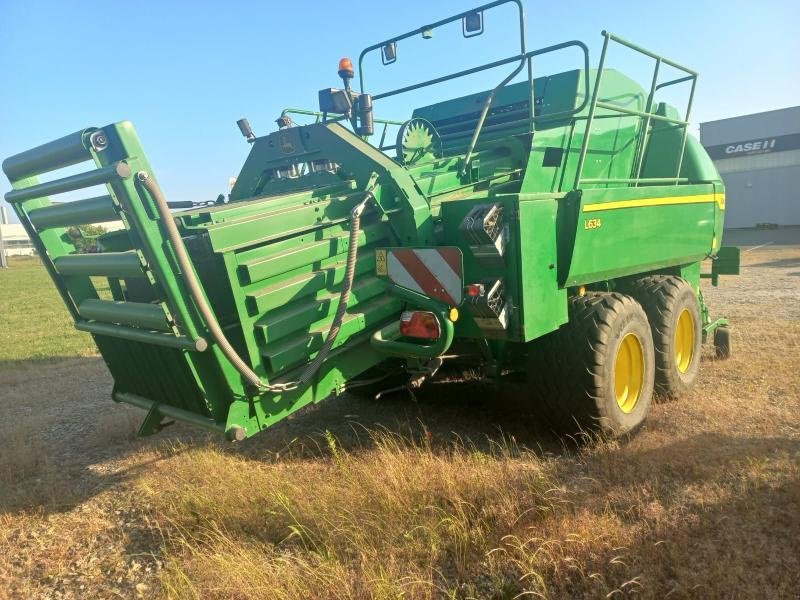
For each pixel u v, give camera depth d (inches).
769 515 106.3
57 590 107.7
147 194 102.3
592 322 144.4
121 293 141.3
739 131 1534.2
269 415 121.6
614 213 154.3
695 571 93.0
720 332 224.5
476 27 171.8
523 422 169.8
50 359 339.3
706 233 206.4
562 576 94.7
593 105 151.9
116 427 188.2
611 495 118.6
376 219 140.9
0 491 148.2
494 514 111.7
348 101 166.1
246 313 114.6
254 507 122.8
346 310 129.5
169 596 97.8
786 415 158.4
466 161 160.1
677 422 161.2
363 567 99.1
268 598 94.7
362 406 196.1
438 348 126.4
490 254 128.8
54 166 116.0
